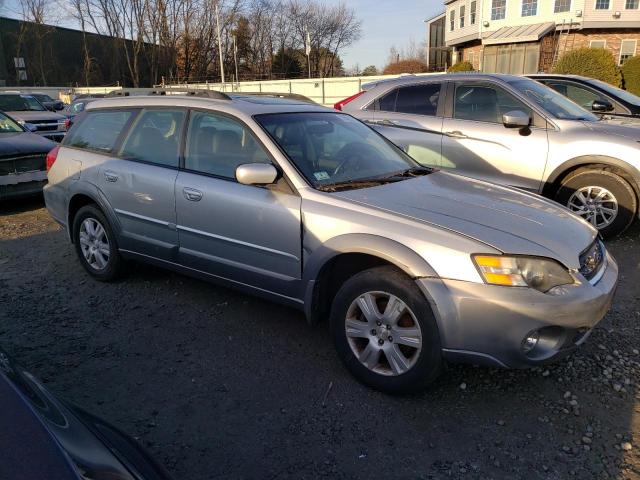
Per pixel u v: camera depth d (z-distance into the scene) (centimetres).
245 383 341
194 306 451
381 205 332
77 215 504
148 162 444
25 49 5069
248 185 376
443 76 688
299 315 435
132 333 406
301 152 383
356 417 307
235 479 261
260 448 282
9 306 453
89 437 171
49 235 671
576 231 331
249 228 371
